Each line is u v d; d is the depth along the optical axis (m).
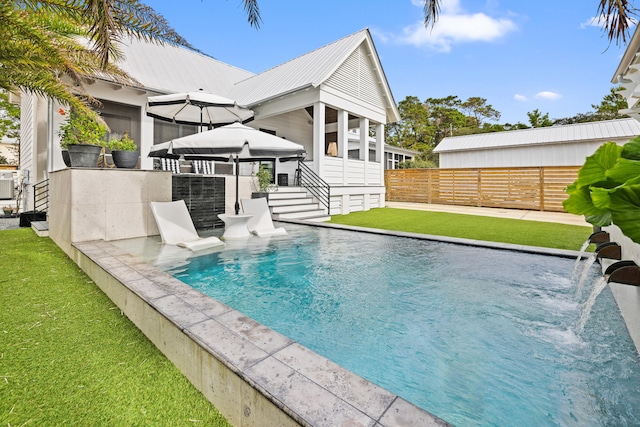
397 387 1.87
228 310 2.22
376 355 2.22
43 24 4.44
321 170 10.34
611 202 1.07
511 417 1.62
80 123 5.92
